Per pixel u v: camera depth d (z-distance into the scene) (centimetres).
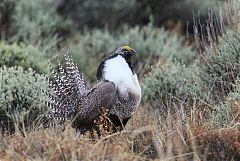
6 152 1022
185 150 1014
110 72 1224
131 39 2209
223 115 1153
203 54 1424
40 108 1285
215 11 2067
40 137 1048
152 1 2619
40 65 1594
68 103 1240
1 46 1656
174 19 2556
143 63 2023
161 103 1410
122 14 2673
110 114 1220
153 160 992
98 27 2675
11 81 1300
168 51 2038
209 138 1034
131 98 1227
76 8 2733
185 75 1450
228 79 1303
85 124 1223
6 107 1270
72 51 2086
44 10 2612
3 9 2339
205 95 1263
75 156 955
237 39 1336
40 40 2144
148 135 1110
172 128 1112
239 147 1009
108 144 1025
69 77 1246
